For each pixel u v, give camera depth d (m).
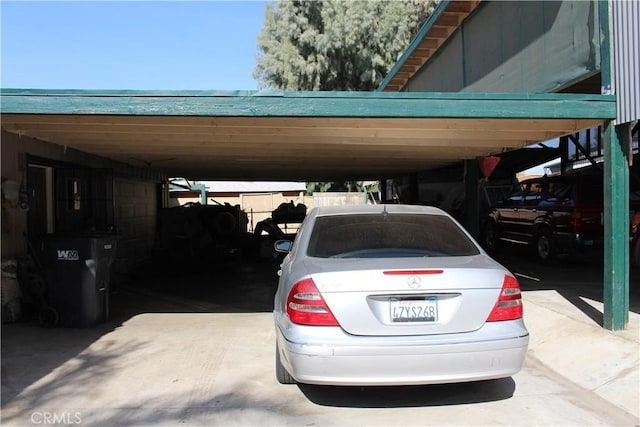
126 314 7.83
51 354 5.68
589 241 10.68
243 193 29.03
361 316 3.66
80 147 9.22
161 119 6.64
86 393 4.57
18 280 7.18
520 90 9.16
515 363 3.74
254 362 5.41
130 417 4.09
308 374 3.64
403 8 25.34
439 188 15.20
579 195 10.84
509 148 9.40
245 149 9.59
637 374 4.69
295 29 25.17
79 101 5.76
